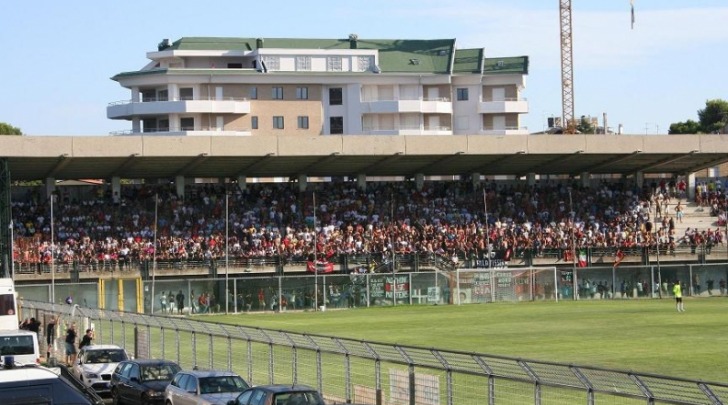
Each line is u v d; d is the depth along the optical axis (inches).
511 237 4670.3
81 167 4276.6
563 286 4173.2
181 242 4379.9
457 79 7042.3
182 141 4128.9
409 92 6934.1
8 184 3912.4
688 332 2827.3
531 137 4448.8
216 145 4158.5
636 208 4990.2
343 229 4643.2
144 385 1750.7
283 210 4722.0
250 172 4702.3
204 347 2508.6
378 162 4566.9
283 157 4293.8
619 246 4601.4
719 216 4972.9
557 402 1451.8
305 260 4330.7
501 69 7106.3
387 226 4697.3
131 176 4650.6
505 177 5674.2
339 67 6875.0
